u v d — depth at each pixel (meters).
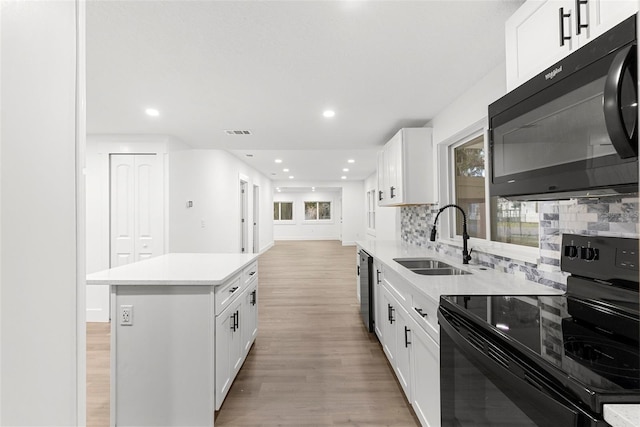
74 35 0.70
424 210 3.67
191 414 1.92
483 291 1.61
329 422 1.97
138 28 1.69
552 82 1.12
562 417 0.71
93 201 3.98
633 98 0.82
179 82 2.38
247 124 3.53
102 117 3.26
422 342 1.73
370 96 2.70
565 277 1.56
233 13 1.57
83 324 0.72
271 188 11.52
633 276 1.13
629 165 0.86
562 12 1.14
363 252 3.66
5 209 0.54
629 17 0.86
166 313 1.94
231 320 2.27
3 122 0.54
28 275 0.58
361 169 8.50
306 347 3.04
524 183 1.27
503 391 0.92
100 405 2.17
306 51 1.94
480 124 2.54
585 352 0.87
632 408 0.64
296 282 5.87
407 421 1.97
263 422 1.97
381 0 1.48
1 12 0.53
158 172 4.00
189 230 4.58
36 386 0.60
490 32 1.75
